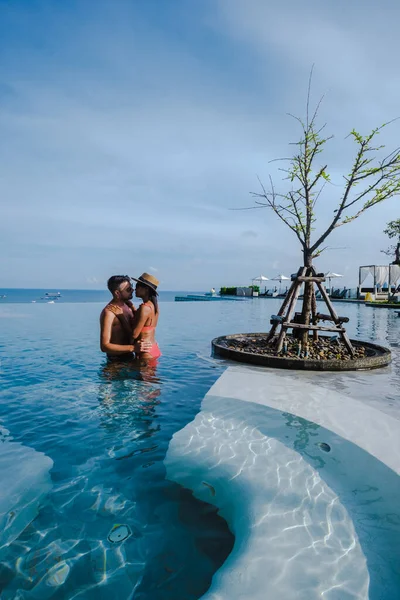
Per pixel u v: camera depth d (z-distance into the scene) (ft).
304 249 21.90
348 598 4.81
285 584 5.05
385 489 7.47
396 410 11.97
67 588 4.94
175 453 8.96
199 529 6.21
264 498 7.13
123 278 18.44
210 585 5.01
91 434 10.04
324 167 20.12
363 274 112.78
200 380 15.49
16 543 5.79
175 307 73.67
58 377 15.66
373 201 19.93
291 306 20.59
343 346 22.18
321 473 8.07
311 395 13.52
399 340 29.89
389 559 5.54
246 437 9.90
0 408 11.94
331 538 6.00
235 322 42.83
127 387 14.33
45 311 54.85
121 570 5.27
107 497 7.11
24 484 7.50
